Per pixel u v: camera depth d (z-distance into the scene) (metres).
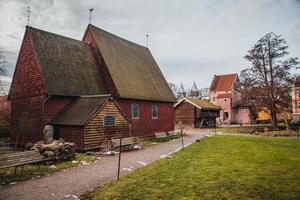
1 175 11.51
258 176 10.34
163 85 36.09
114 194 8.53
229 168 11.87
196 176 10.52
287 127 37.19
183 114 50.03
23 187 9.65
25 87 23.08
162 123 33.19
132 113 27.72
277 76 39.19
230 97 67.38
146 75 33.53
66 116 20.38
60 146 14.88
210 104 54.03
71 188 9.47
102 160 15.30
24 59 23.52
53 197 8.48
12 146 23.77
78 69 24.98
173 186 9.22
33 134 21.66
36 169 12.73
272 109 39.75
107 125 20.73
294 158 14.44
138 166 13.41
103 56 27.69
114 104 21.55
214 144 21.56
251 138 26.27
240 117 66.69
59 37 25.80
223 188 8.79
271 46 40.12
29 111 22.28
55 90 21.06
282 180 9.70
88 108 20.14
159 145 23.00
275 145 20.27
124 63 30.70
